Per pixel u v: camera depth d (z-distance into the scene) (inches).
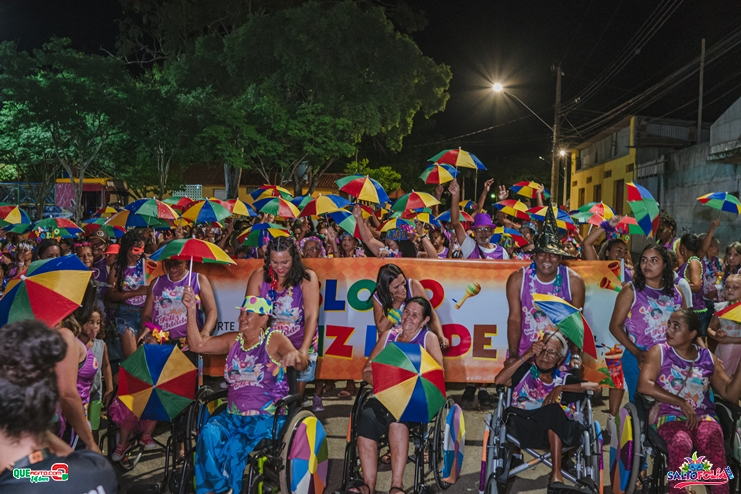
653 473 187.5
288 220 599.5
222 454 181.8
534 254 219.5
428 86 1416.1
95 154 908.6
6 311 140.0
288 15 1203.2
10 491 80.5
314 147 1127.6
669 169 1061.1
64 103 829.2
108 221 354.9
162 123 927.7
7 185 1167.0
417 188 2279.8
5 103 862.5
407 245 378.9
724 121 716.0
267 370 196.2
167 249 232.2
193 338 205.9
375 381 177.9
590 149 1772.9
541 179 2952.8
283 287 225.1
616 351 277.0
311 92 1234.0
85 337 193.9
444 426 224.2
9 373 79.7
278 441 181.2
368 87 1272.1
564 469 194.2
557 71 1259.2
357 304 289.7
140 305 276.1
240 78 1244.5
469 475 229.8
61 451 85.4
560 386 195.5
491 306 289.3
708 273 333.4
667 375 191.5
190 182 1800.0
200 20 1434.5
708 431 183.9
